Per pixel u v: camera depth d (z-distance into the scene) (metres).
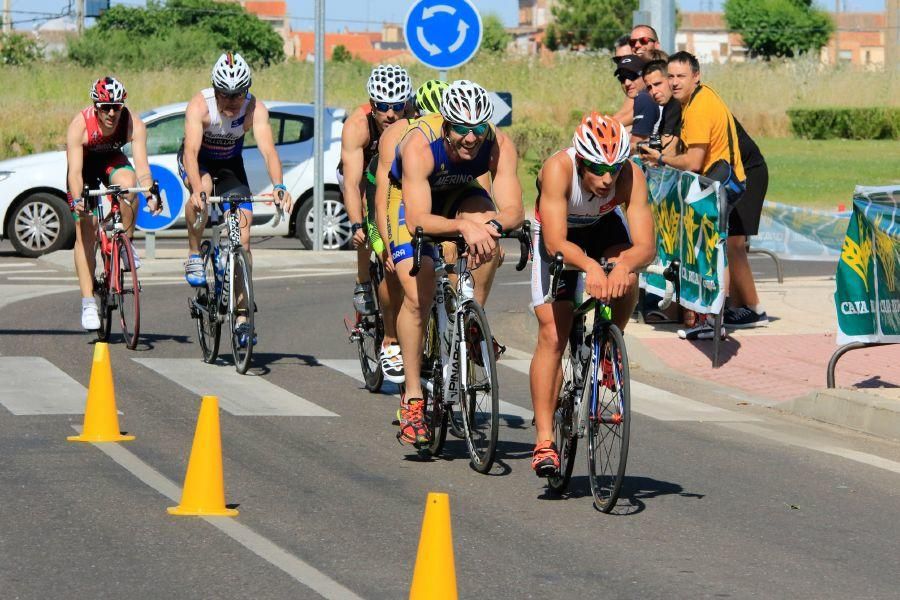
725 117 22.52
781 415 18.05
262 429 16.36
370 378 18.91
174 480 13.68
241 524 12.18
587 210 12.81
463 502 13.20
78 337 23.00
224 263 20.30
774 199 58.12
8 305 26.75
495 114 29.78
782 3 194.00
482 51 91.56
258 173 38.34
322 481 13.90
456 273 14.67
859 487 14.18
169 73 83.31
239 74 19.97
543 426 13.35
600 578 10.87
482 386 14.22
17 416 16.56
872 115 93.44
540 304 13.17
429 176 14.11
